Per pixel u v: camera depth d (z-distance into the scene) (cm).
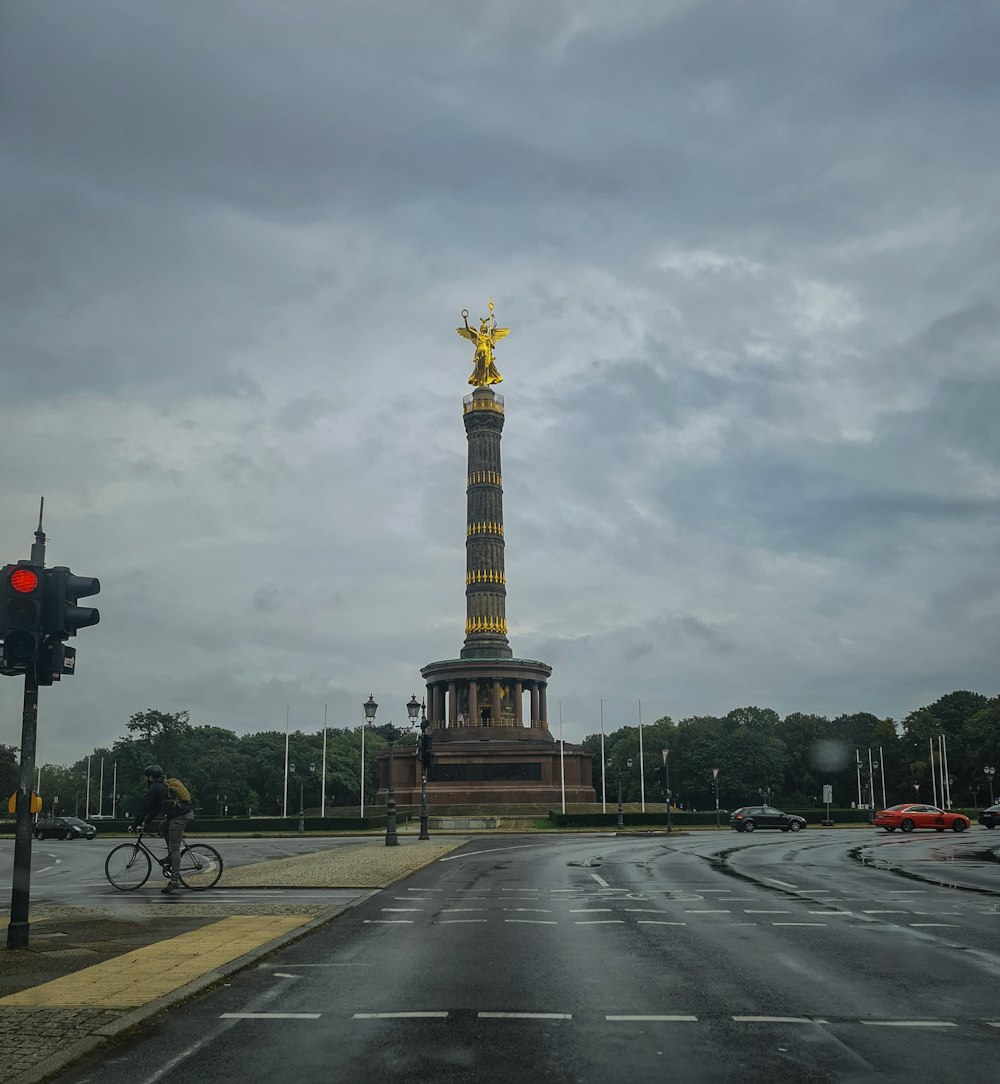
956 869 3844
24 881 1809
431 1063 1105
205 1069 1086
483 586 12712
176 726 15875
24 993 1412
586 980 1569
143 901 2683
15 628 1812
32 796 1836
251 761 17088
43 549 1894
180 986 1461
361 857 4609
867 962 1727
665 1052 1148
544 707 12988
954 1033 1232
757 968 1670
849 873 3653
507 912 2458
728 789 17075
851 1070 1077
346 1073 1070
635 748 18412
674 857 4650
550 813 10256
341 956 1794
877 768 18275
